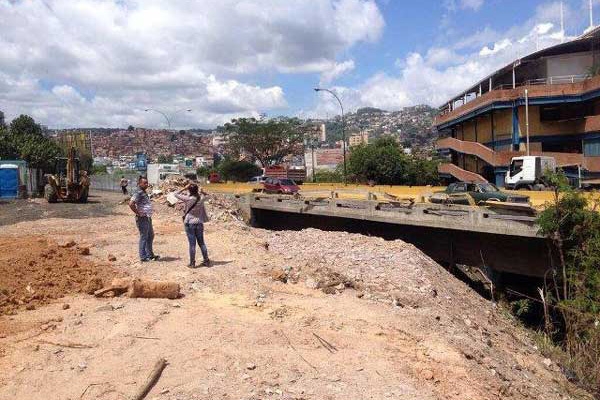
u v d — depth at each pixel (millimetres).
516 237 16500
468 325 10156
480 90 48250
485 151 39781
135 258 12242
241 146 85375
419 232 20375
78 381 5680
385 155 58625
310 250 15016
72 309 8047
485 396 6371
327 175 70125
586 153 35812
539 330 12898
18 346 6527
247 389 5613
